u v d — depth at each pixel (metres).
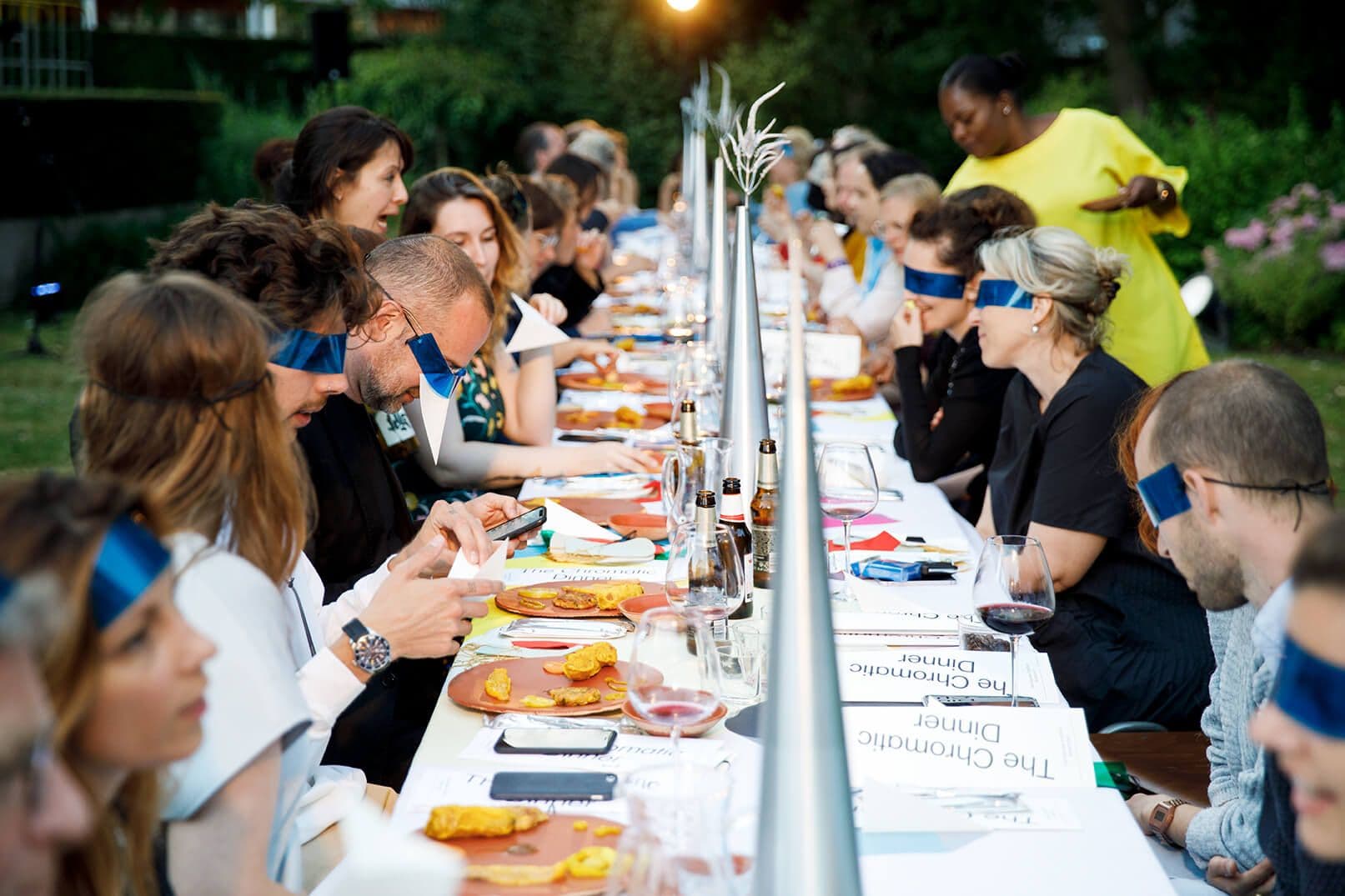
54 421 8.03
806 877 0.95
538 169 9.65
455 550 2.56
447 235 3.96
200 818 1.48
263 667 1.52
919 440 3.79
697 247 6.11
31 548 1.13
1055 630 2.90
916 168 6.00
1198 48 18.31
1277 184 10.70
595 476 3.75
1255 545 1.72
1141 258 5.29
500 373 4.21
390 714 2.70
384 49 19.84
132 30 18.38
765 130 2.59
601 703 2.10
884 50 20.39
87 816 1.01
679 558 2.22
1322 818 1.24
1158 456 1.79
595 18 18.94
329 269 2.08
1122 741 2.51
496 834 1.66
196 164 14.27
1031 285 2.99
